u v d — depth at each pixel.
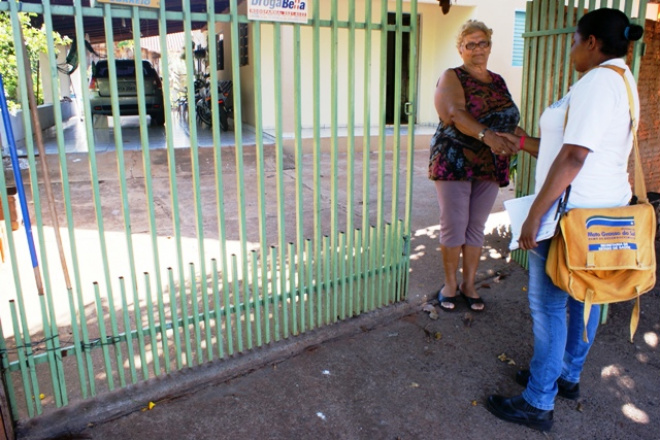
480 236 3.68
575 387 2.86
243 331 3.42
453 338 3.46
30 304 3.80
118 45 13.55
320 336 3.40
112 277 4.31
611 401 2.88
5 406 2.44
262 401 2.85
